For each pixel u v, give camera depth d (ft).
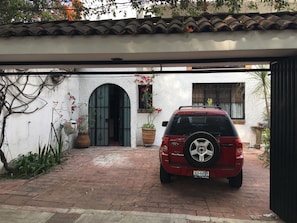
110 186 19.84
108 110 36.86
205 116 19.06
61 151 29.96
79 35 12.19
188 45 11.81
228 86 37.14
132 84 35.37
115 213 14.90
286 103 13.43
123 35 12.05
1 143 22.52
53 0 21.25
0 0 18.76
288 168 13.20
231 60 14.19
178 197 17.67
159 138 37.19
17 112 24.57
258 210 15.66
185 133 18.65
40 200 16.90
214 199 17.37
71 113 35.12
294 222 12.60
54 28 12.60
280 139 14.10
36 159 24.68
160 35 11.91
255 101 36.11
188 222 13.89
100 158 29.27
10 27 13.19
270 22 11.35
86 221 13.92
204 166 17.33
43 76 28.40
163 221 13.98
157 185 20.15
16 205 16.01
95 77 36.45
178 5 18.51
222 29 11.44
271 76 15.28
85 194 18.10
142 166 25.82
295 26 11.04
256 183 20.72
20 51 12.59
